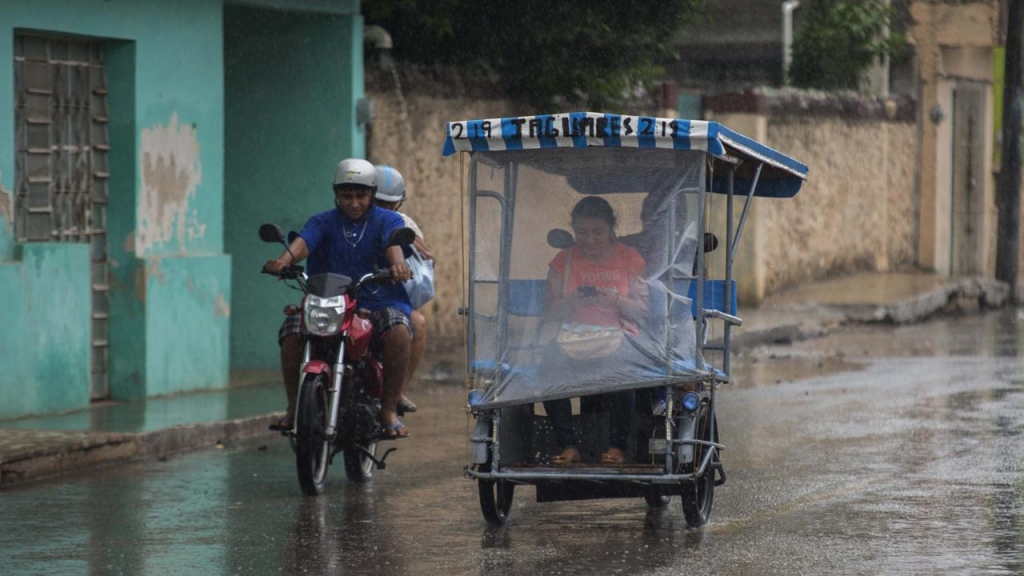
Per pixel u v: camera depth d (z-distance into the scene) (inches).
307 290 794.2
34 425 985.5
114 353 1132.5
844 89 2404.0
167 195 1159.0
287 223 1358.3
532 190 705.0
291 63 1354.6
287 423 807.1
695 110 1947.6
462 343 1547.7
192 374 1181.7
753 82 2378.2
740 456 928.3
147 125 1133.7
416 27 1507.1
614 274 697.0
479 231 708.7
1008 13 2375.7
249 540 693.3
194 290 1178.0
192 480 858.8
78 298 1064.8
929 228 2596.0
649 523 729.0
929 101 2578.7
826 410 1141.1
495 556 654.5
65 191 1087.6
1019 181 2402.8
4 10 1002.1
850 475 855.7
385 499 798.5
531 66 1581.0
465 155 1560.0
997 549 658.2
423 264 869.2
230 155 1368.1
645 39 1669.5
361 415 808.9
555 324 699.4
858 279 2308.1
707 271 757.3
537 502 782.5
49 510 767.7
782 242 2084.2
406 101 1457.9
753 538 687.1
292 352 810.2
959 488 809.5
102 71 1121.4
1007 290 2368.4
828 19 2336.4
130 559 654.5
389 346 823.1
